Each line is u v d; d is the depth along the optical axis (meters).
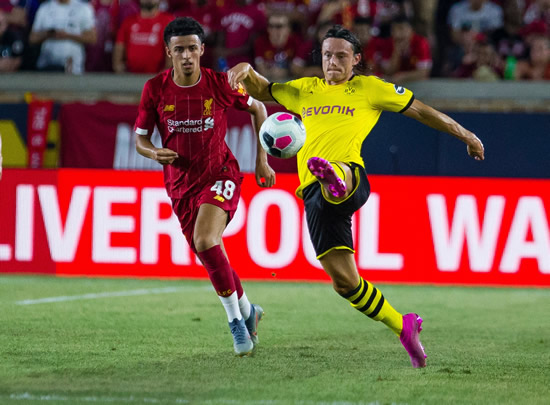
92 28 39.47
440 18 44.03
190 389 14.75
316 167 15.45
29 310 25.02
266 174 19.17
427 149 33.91
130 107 34.69
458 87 35.72
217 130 18.09
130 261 33.34
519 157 33.56
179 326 22.34
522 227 32.31
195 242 17.64
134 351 18.62
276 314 25.08
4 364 17.00
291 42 38.41
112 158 34.75
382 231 32.88
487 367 17.31
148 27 38.22
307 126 17.53
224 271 17.61
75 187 33.53
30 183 33.72
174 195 18.42
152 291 29.70
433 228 32.69
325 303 27.53
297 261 33.06
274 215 33.09
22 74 36.69
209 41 39.22
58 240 33.66
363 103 17.23
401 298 29.17
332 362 17.61
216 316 24.19
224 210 17.98
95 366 16.88
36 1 41.66
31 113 35.00
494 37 41.62
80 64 39.62
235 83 17.11
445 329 22.86
